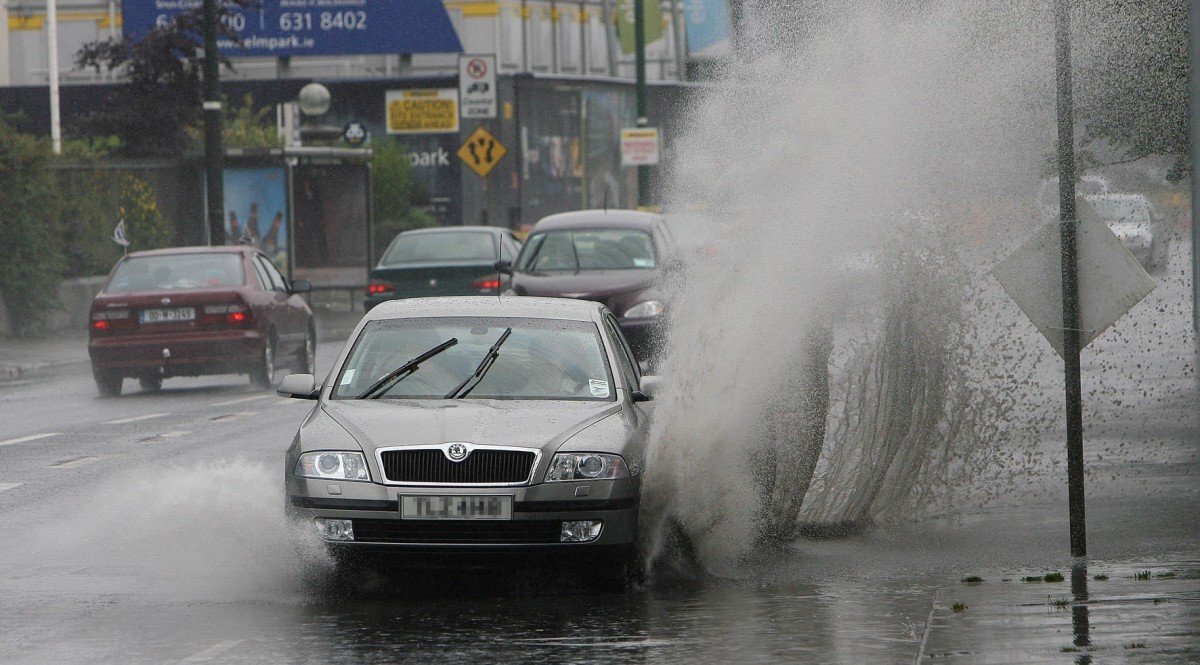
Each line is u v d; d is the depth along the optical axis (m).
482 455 26.27
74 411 57.91
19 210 87.88
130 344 63.16
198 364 63.31
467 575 28.44
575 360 29.77
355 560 26.31
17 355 81.31
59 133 138.12
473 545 26.09
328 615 25.27
